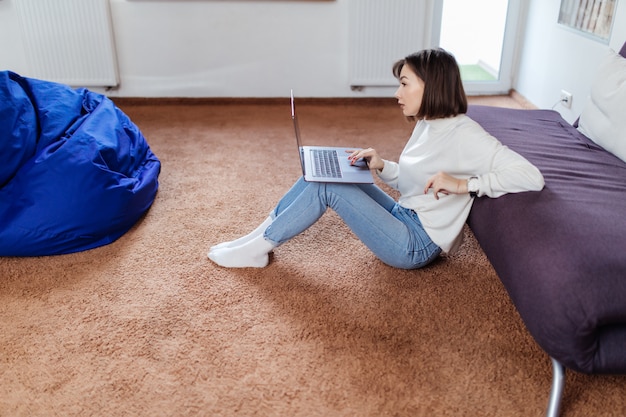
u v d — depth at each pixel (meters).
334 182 1.96
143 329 1.96
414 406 1.65
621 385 1.72
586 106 2.53
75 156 2.36
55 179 2.33
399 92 1.91
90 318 2.01
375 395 1.69
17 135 2.39
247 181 3.03
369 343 1.89
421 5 3.97
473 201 1.99
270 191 2.93
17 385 1.74
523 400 1.67
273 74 4.20
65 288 2.17
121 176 2.50
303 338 1.91
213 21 4.04
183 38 4.09
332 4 4.01
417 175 1.97
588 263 1.51
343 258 2.34
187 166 3.20
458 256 2.34
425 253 2.08
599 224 1.66
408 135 3.68
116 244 2.45
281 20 4.05
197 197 2.86
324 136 3.65
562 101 3.58
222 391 1.71
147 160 2.90
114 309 2.06
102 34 3.99
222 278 2.22
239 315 2.02
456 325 1.97
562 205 1.78
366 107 4.23
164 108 4.16
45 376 1.77
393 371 1.78
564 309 1.46
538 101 3.94
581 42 3.34
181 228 2.58
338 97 4.28
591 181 1.99
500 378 1.75
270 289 2.15
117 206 2.42
